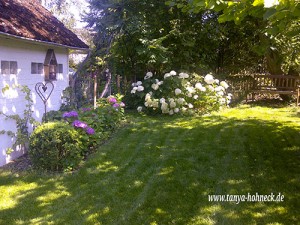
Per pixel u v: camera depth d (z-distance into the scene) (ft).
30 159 15.24
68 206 11.05
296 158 15.83
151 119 26.02
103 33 32.60
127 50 33.42
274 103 37.09
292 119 26.23
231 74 40.96
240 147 17.78
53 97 21.42
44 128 14.46
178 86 28.76
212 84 30.66
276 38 30.58
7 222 10.05
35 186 12.80
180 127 22.94
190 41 34.91
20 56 16.81
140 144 18.58
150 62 31.73
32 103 18.25
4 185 12.90
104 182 13.08
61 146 14.32
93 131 16.84
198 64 39.27
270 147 17.74
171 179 13.25
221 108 31.37
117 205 11.07
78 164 15.11
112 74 33.40
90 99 28.02
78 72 29.63
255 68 42.86
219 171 14.08
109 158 16.14
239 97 37.93
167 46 34.99
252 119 26.17
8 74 15.74
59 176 13.80
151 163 15.28
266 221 9.89
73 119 17.49
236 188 12.26
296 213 10.36
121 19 30.42
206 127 22.88
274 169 14.26
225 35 38.96
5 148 15.64
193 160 15.62
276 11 7.95
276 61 37.04
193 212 10.51
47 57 20.03
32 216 10.41
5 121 15.60
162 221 10.01
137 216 10.31
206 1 9.72
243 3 9.92
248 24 35.65
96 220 10.09
